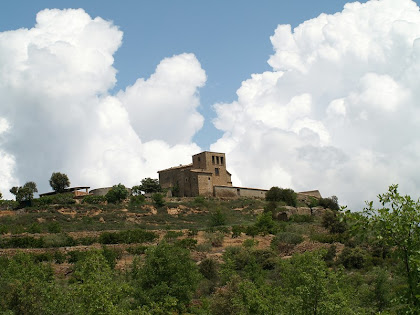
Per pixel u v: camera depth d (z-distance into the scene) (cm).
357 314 3177
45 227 8456
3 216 9075
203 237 8119
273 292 3912
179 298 4384
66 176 12194
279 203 12000
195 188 12019
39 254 6197
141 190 11862
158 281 4453
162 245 4659
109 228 8831
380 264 6178
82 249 6712
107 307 2962
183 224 9956
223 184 12562
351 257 6375
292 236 7769
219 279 5872
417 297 1883
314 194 14000
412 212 2002
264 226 8781
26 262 5191
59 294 3428
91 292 3038
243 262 6400
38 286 3538
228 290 4359
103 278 3506
